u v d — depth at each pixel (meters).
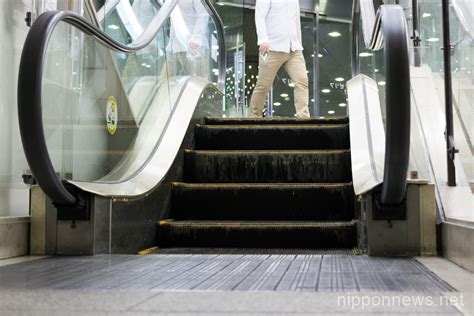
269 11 6.87
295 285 2.04
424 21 4.90
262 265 2.58
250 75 14.48
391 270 2.44
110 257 2.90
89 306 1.63
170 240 3.89
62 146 3.48
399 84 2.56
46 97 3.34
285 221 4.12
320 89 14.45
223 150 5.38
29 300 1.73
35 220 3.04
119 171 4.07
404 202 3.03
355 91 5.72
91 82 3.87
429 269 2.48
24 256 2.97
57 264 2.62
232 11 13.17
